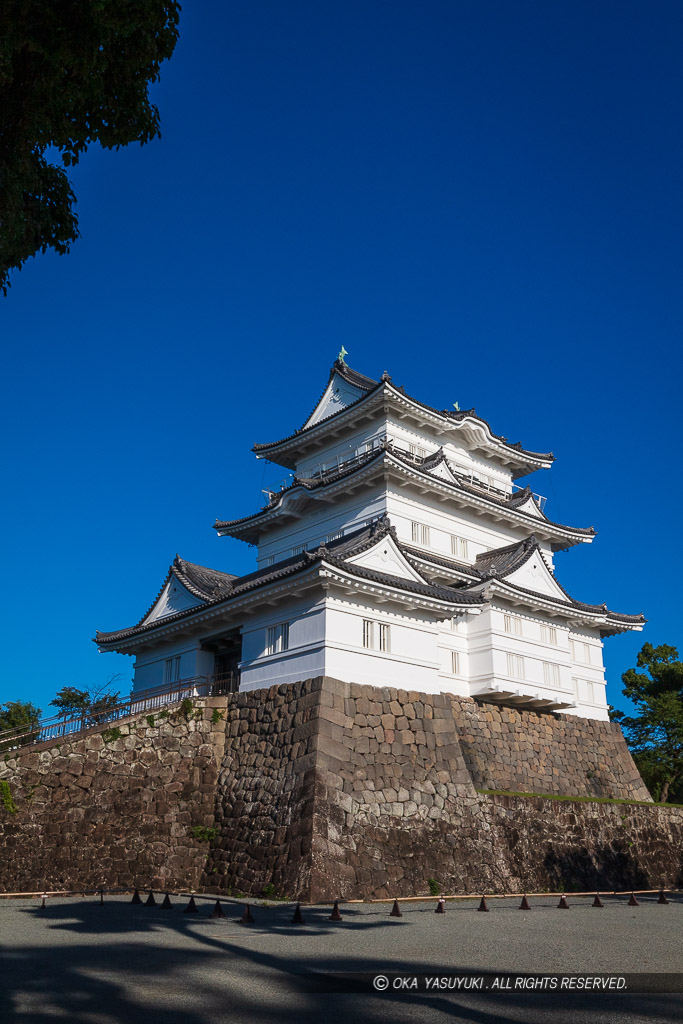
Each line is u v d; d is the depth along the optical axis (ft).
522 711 122.83
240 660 110.11
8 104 44.21
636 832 115.03
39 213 49.60
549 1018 30.53
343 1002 33.01
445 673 113.29
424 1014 31.17
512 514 139.54
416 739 95.76
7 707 179.22
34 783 86.69
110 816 89.76
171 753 96.73
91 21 44.93
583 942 49.70
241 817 91.25
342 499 131.44
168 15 50.70
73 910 66.64
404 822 88.79
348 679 92.12
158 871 90.22
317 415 153.99
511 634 119.03
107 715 105.50
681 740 165.78
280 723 93.09
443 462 130.82
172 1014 30.58
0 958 42.83
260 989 35.32
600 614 136.15
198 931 53.93
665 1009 32.07
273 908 70.44
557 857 101.91
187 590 124.47
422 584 103.50
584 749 130.11
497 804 99.91
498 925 58.39
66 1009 31.24
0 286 46.68
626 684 179.83
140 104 53.06
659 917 65.72
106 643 130.82
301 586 94.32
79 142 53.21
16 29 43.04
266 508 141.79
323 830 81.41
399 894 83.35
